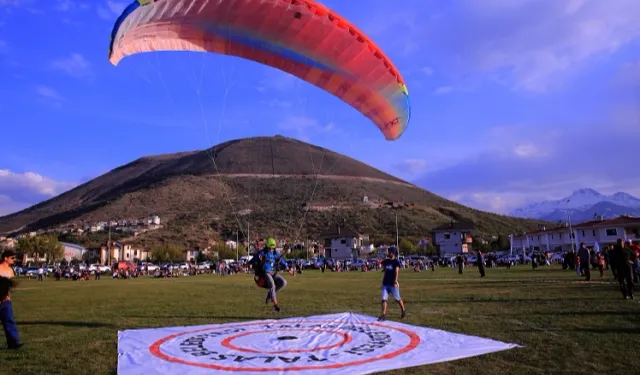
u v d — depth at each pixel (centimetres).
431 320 1130
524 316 1146
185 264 8188
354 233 10662
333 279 3562
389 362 716
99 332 1070
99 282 4191
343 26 1243
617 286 1948
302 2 1172
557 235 9369
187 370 697
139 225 13862
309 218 13075
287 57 1333
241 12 1193
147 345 888
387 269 1184
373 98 1451
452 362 711
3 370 725
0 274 883
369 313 1309
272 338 940
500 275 3312
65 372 707
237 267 6831
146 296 2139
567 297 1565
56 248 10900
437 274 3888
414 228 13162
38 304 1841
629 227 8112
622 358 702
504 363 693
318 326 1084
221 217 14038
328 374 657
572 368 654
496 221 16262
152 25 1122
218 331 1035
